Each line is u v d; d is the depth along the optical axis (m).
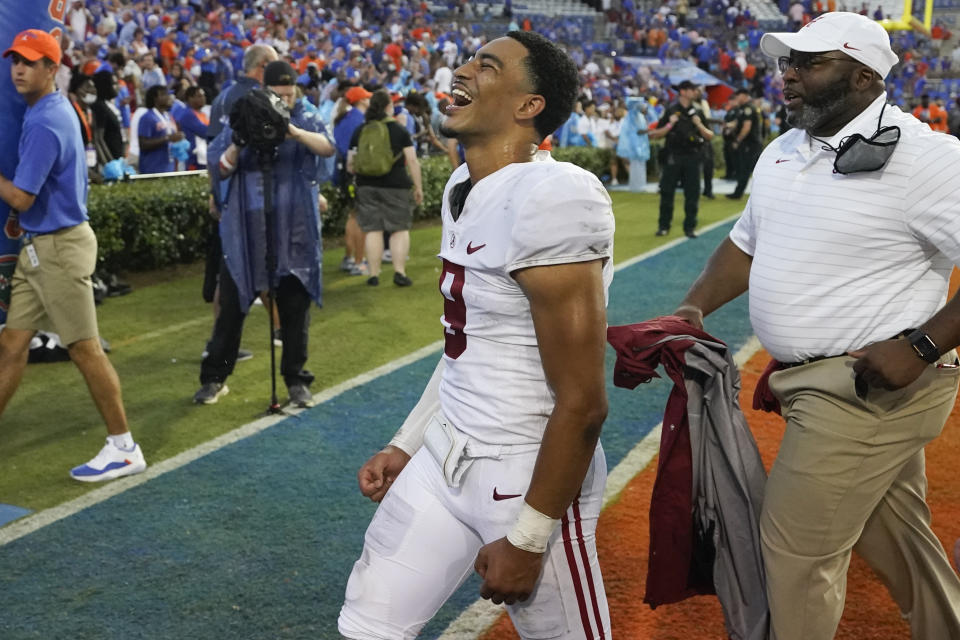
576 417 1.84
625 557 3.70
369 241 8.81
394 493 2.17
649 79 30.52
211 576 3.58
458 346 2.08
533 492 1.88
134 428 5.21
